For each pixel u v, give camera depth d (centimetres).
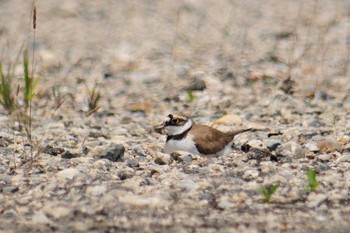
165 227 987
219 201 1065
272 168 1209
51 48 2553
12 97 1619
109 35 2748
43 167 1232
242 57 2352
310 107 1841
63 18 3012
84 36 2736
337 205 1062
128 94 2008
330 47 2497
